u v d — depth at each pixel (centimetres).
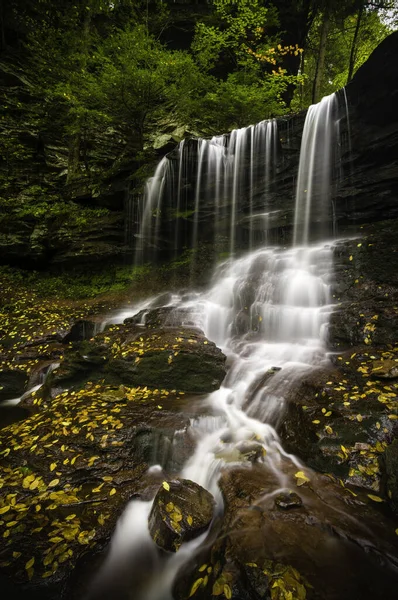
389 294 645
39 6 1638
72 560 286
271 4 1580
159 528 306
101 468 394
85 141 1598
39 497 350
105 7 1568
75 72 1321
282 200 1065
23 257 1344
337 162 941
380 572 241
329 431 377
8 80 1587
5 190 1441
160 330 745
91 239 1341
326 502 308
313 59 2180
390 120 830
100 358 673
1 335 920
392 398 402
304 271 823
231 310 888
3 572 272
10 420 552
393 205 870
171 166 1205
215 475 377
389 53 764
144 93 1235
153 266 1320
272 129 1065
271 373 561
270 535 271
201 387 573
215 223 1202
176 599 260
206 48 1473
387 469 316
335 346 612
